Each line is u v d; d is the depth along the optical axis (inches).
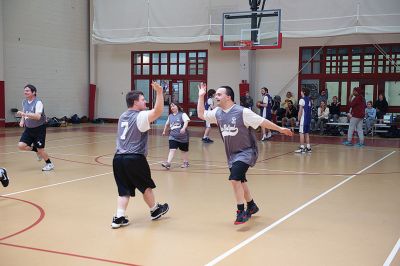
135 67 874.1
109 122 897.5
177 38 788.6
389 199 251.1
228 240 175.5
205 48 815.7
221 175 328.8
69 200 243.3
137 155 191.6
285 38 751.1
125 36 827.4
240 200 197.2
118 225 191.5
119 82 885.2
